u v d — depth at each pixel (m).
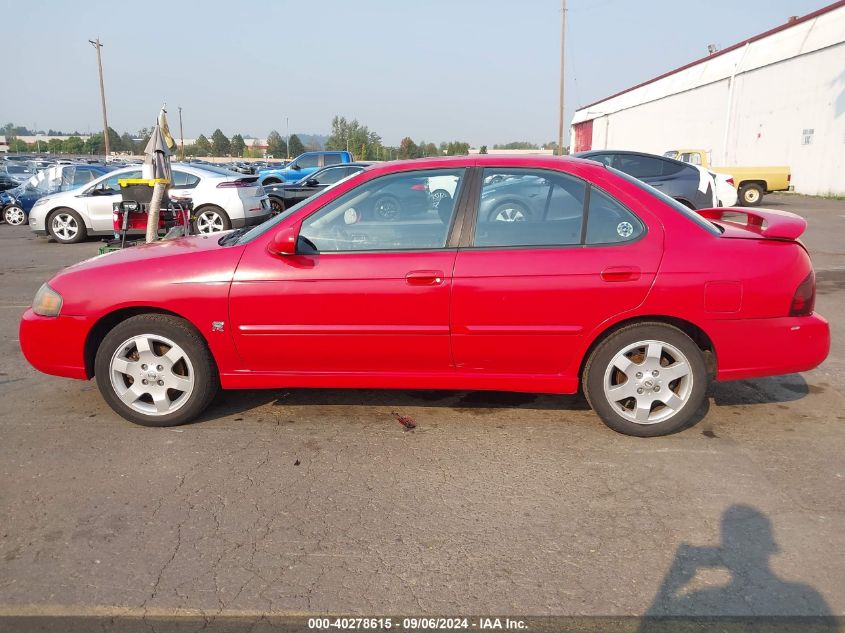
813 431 3.77
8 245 12.41
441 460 3.45
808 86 23.94
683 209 3.67
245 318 3.65
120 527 2.84
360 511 2.96
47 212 12.45
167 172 7.11
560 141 43.12
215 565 2.57
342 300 3.57
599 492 3.11
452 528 2.82
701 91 32.94
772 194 24.97
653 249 3.48
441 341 3.59
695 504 2.99
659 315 3.50
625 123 46.91
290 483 3.22
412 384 3.75
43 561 2.60
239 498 3.08
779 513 2.91
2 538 2.76
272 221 3.86
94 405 4.25
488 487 3.17
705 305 3.45
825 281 8.23
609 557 2.61
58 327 3.79
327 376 3.78
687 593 2.38
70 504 3.03
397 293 3.53
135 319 3.74
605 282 3.45
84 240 13.14
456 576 2.49
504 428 3.84
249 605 2.34
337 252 3.64
